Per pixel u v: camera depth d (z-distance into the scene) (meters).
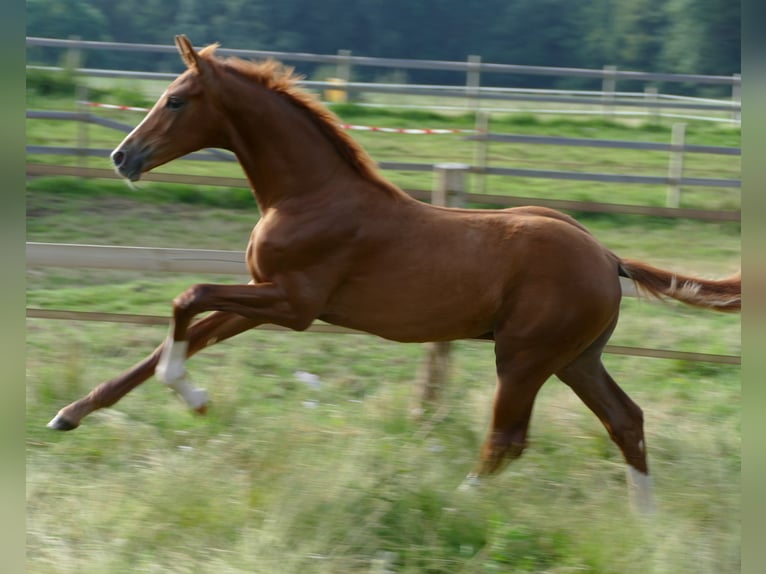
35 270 11.78
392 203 6.70
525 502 6.22
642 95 24.92
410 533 5.75
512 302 6.61
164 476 6.08
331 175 6.71
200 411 6.68
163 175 11.66
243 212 15.05
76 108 19.67
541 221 6.70
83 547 5.42
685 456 7.43
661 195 18.00
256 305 6.53
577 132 22.52
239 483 6.09
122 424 7.20
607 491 6.72
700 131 23.55
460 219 6.71
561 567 5.51
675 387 9.27
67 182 15.16
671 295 6.95
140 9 41.50
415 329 6.73
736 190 18.56
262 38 42.84
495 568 5.49
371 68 43.72
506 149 20.45
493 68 19.14
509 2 45.94
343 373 9.16
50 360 8.73
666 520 6.12
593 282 6.57
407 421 7.55
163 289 11.34
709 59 43.47
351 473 6.06
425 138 20.61
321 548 5.45
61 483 6.19
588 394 6.96
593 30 45.31
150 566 5.24
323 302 6.67
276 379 8.80
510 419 6.77
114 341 9.51
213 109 6.63
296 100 6.77
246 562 5.20
